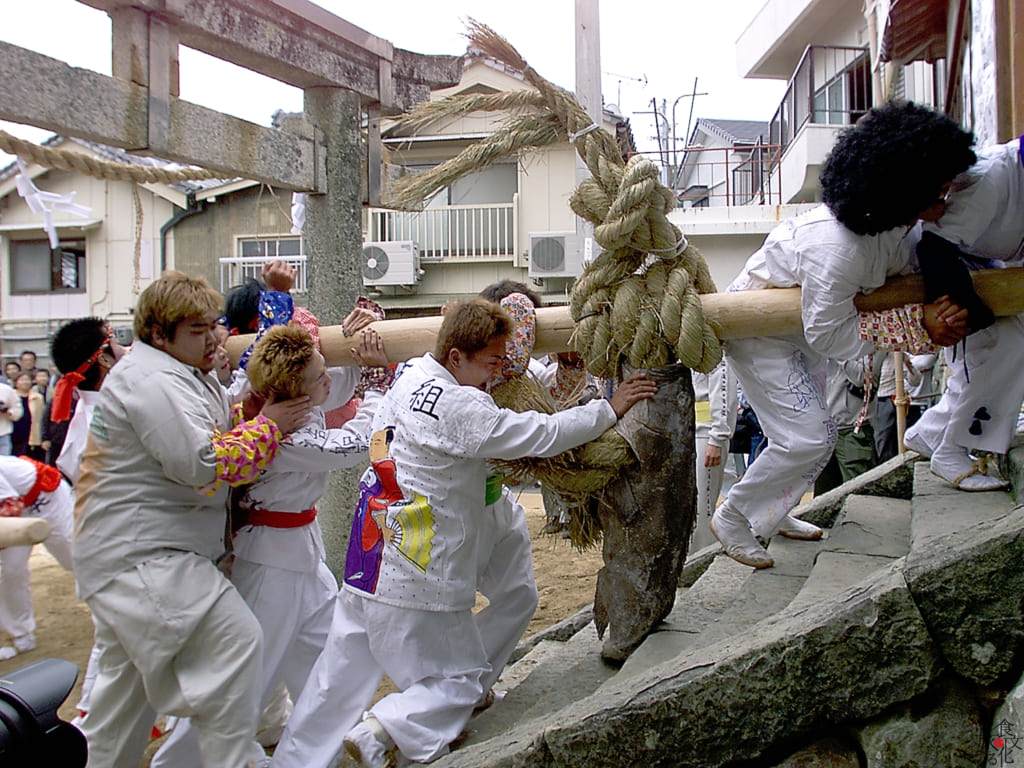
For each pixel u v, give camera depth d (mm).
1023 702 1834
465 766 2234
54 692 2256
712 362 2781
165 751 2758
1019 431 3760
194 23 4090
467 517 2686
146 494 2564
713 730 2057
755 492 3305
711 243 13625
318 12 4836
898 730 1968
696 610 3209
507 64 2916
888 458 6504
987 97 4453
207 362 2734
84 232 15336
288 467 2873
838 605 2053
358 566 2693
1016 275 2805
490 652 3072
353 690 2697
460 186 14375
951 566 1962
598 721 2107
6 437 9016
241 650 2549
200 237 14922
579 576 6082
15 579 4969
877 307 2887
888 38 6949
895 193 2547
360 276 5402
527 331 2961
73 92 3639
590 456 2771
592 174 2869
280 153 4832
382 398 3025
